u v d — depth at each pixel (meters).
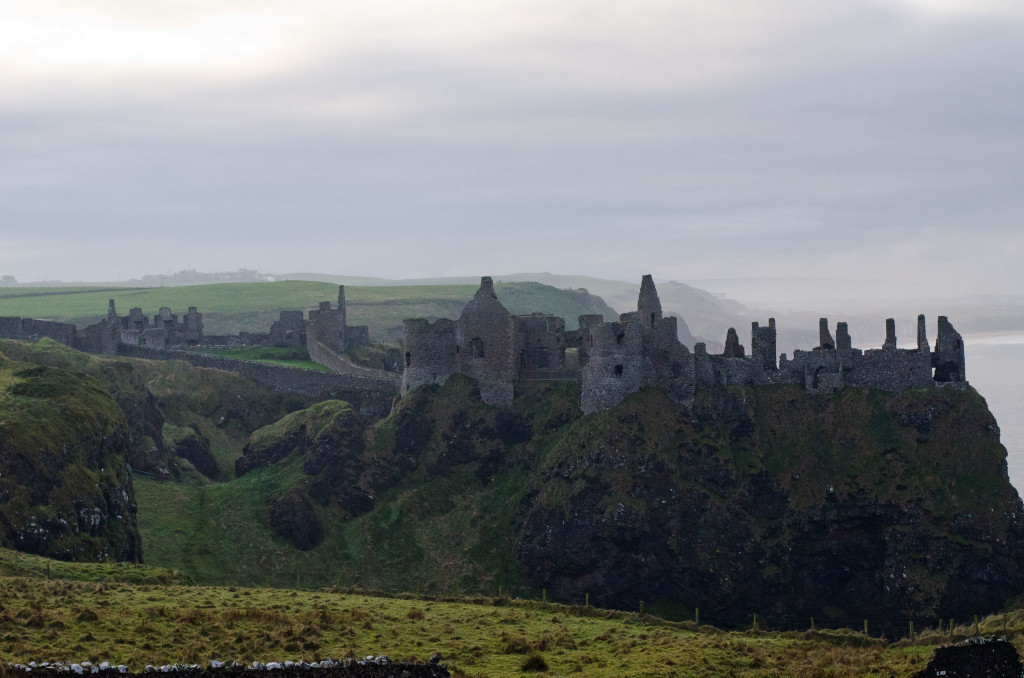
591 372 185.50
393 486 188.88
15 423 156.50
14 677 86.38
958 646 100.00
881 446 179.12
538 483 179.75
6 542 143.50
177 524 176.62
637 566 168.25
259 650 101.19
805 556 172.75
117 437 172.62
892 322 191.00
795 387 187.00
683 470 177.12
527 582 170.62
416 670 93.88
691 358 186.25
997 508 172.38
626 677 99.62
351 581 171.88
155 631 103.75
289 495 182.25
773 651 111.19
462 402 196.38
